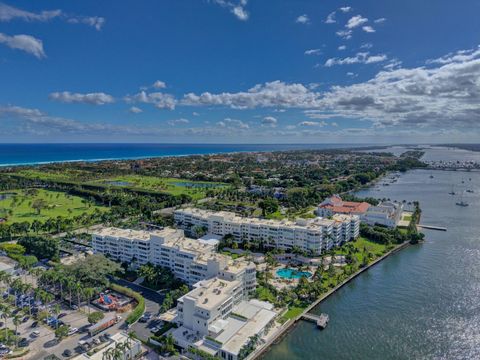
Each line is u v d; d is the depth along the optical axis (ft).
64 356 437.99
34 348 453.17
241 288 553.64
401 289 638.53
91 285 600.39
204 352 418.31
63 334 466.29
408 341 484.33
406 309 567.59
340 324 525.34
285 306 559.38
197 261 611.88
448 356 453.17
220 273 572.92
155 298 590.96
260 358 448.24
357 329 512.63
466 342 481.05
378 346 474.49
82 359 413.39
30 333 487.61
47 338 476.95
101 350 431.84
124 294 602.03
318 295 597.52
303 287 600.39
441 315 548.72
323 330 509.76
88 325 509.35
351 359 449.48
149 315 528.63
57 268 640.99
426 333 502.38
